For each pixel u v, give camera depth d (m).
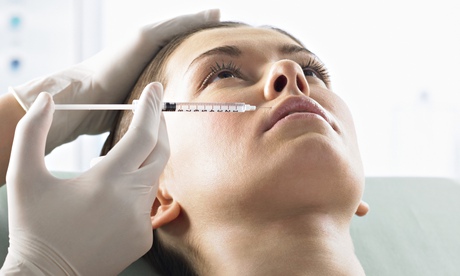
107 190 1.23
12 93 1.77
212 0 3.72
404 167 3.93
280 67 1.35
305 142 1.26
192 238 1.43
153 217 1.49
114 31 3.65
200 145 1.36
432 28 3.79
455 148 3.88
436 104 3.87
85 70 1.88
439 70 3.83
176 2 3.66
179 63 1.55
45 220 1.20
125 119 1.70
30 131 1.23
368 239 1.93
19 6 3.57
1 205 1.83
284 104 1.31
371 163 3.95
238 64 1.48
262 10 3.75
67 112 1.81
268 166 1.27
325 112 1.36
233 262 1.34
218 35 1.56
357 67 3.84
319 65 1.61
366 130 3.92
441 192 2.21
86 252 1.22
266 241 1.32
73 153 3.63
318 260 1.30
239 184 1.30
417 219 2.04
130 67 1.86
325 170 1.27
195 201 1.39
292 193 1.28
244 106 1.32
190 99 1.46
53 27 3.60
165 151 1.35
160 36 1.88
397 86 3.86
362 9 3.77
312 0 3.75
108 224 1.23
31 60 3.61
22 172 1.21
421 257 1.88
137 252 1.31
